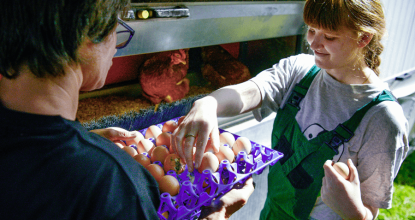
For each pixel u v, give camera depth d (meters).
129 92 1.65
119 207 0.47
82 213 0.45
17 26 0.43
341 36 0.86
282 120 1.19
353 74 0.97
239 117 1.72
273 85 1.24
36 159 0.44
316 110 1.06
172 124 1.21
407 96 2.29
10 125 0.45
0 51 0.44
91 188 0.46
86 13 0.46
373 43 0.93
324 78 1.05
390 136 0.89
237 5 1.42
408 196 2.61
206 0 1.31
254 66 2.21
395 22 2.46
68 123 0.48
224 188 0.90
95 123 1.34
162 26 1.20
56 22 0.43
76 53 0.48
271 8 1.57
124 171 0.50
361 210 0.84
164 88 1.54
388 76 2.72
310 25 0.90
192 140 0.92
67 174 0.45
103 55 0.55
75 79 0.51
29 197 0.43
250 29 1.55
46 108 0.46
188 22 1.27
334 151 1.00
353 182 0.84
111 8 0.51
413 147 3.04
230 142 1.15
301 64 1.21
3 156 0.43
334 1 0.81
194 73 1.94
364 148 0.95
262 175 1.62
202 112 1.00
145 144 1.08
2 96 0.48
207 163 0.96
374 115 0.92
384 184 0.93
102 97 1.55
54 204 0.44
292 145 1.15
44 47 0.44
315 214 1.11
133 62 1.69
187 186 0.86
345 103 0.99
